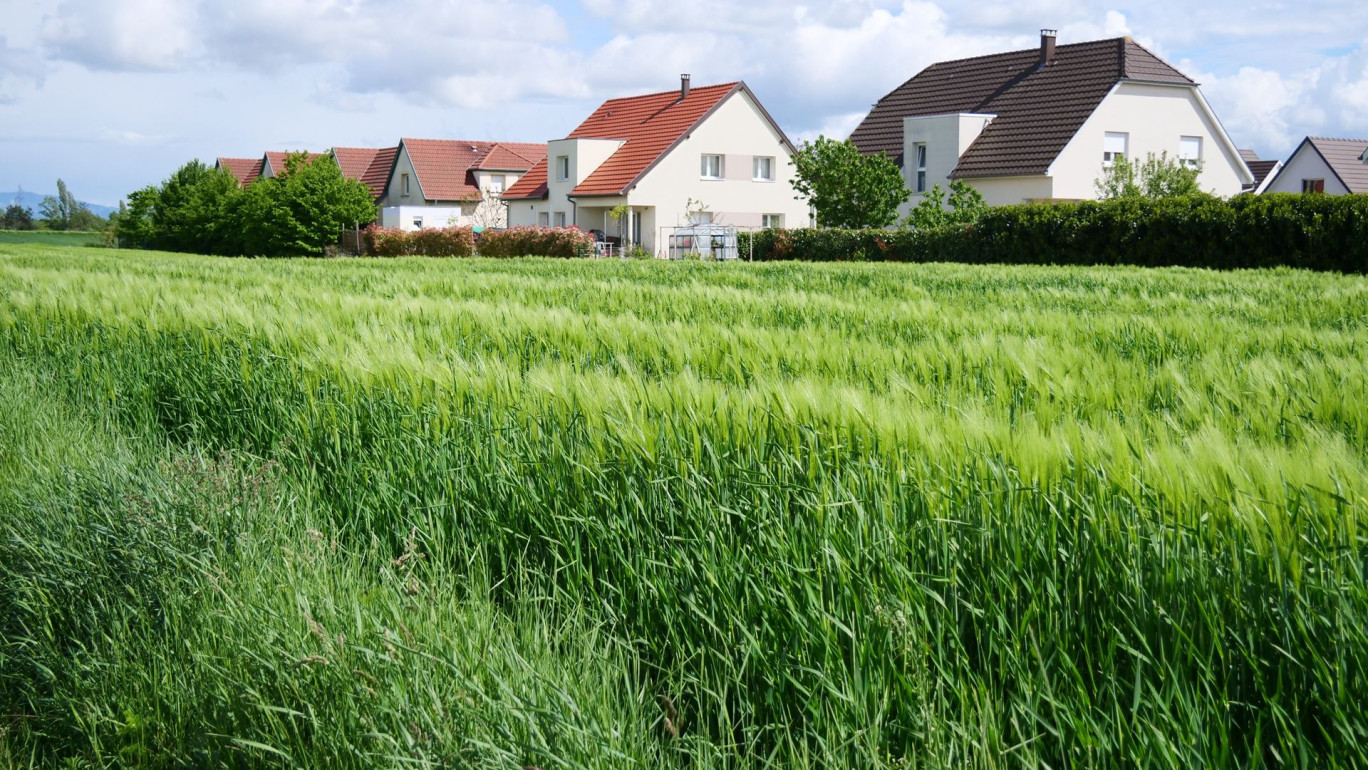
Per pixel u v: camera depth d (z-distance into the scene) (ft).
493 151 223.30
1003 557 9.03
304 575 10.59
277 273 63.72
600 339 22.91
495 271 70.23
